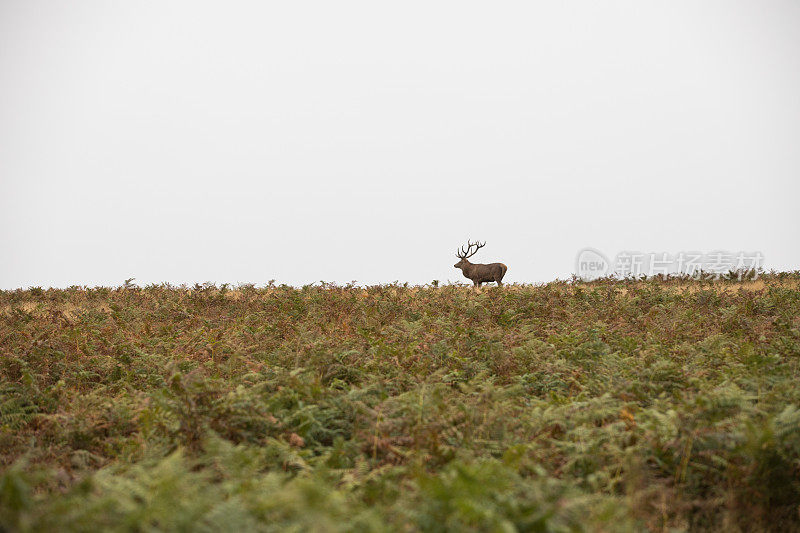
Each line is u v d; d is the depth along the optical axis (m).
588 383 20.34
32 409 19.97
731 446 13.84
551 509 9.87
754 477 13.21
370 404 18.22
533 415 16.52
